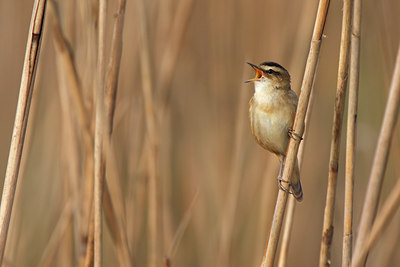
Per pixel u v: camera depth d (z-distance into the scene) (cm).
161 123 812
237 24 937
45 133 889
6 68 1030
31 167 900
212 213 905
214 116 957
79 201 715
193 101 973
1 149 1023
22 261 828
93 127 636
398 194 467
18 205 713
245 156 915
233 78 936
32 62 504
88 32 634
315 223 992
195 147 961
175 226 922
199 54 984
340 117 508
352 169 511
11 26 1029
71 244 766
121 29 574
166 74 820
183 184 952
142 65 729
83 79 685
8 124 1035
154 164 738
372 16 926
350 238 515
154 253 736
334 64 981
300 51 759
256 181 905
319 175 992
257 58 911
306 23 759
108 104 583
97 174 559
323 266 531
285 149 653
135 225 789
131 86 856
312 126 995
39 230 877
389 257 733
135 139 816
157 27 863
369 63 942
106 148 582
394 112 485
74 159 718
